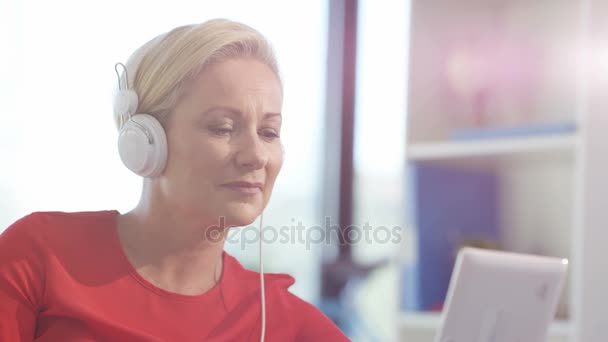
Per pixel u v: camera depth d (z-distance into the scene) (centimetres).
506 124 287
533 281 146
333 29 394
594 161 221
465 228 279
